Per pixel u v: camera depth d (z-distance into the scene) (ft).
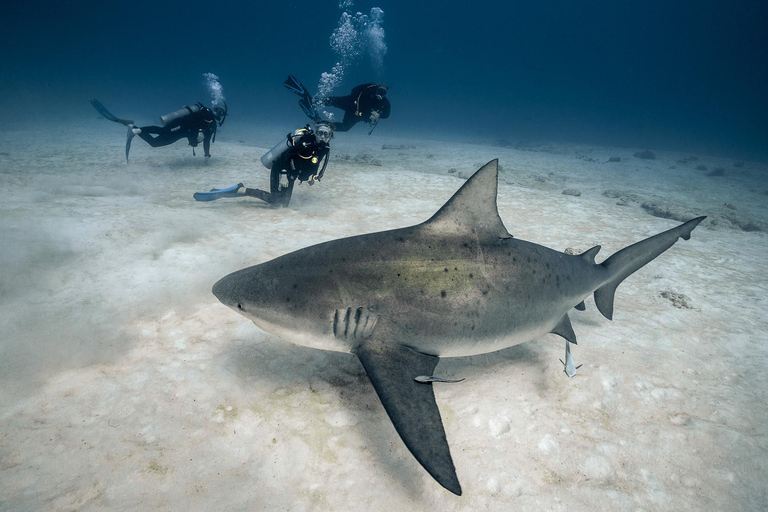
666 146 177.58
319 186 39.29
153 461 8.21
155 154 52.54
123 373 10.84
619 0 583.99
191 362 11.56
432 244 9.67
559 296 11.00
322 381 11.19
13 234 19.29
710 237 31.42
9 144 55.88
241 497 7.68
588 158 93.04
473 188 9.60
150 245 20.02
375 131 164.45
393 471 8.50
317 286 8.86
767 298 19.51
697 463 9.33
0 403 9.30
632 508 8.11
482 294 9.55
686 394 11.80
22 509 6.98
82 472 7.80
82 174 37.99
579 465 9.04
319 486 8.05
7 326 12.28
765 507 8.38
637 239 28.43
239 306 8.86
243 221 26.05
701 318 16.89
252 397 10.34
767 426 10.68
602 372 12.48
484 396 11.04
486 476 8.54
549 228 29.71
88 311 13.67
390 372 8.23
